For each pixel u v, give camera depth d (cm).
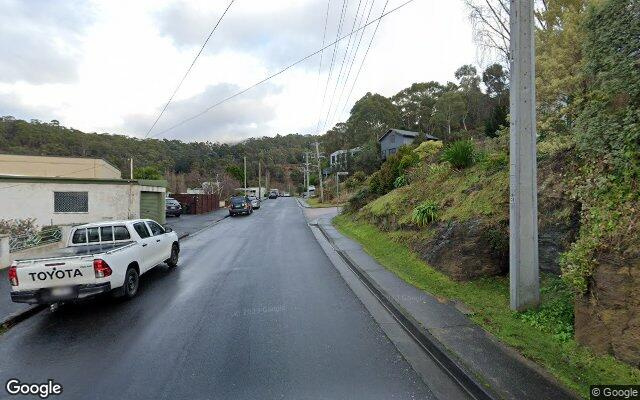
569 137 795
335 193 5006
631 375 407
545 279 675
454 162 1312
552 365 448
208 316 701
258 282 943
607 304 450
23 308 764
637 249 429
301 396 421
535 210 609
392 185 2155
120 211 2152
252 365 498
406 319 624
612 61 537
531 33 603
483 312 632
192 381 462
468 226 863
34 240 1372
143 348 567
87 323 690
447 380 451
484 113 5234
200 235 2048
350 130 7112
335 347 548
